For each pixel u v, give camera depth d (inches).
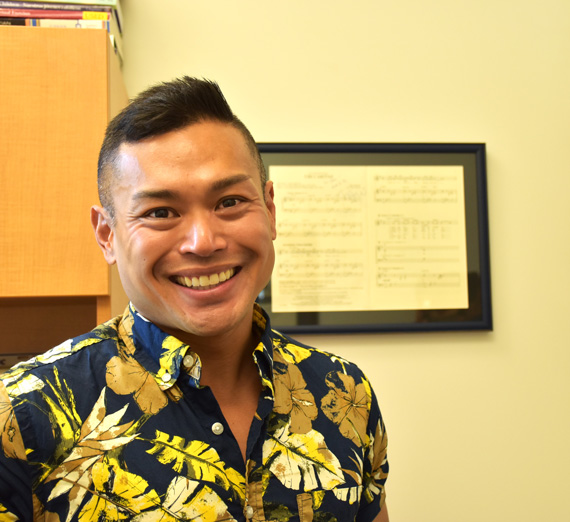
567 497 65.1
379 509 36.4
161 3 63.8
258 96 64.4
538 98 68.1
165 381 28.2
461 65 67.2
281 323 62.7
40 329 60.3
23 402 26.0
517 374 65.6
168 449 27.2
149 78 62.9
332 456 31.3
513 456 64.8
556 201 67.5
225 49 64.3
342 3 66.1
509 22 68.2
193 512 26.5
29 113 47.7
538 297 66.6
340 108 65.2
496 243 66.4
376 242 64.2
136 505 25.9
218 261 27.6
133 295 28.8
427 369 64.5
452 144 65.4
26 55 48.1
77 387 27.5
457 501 63.5
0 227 46.7
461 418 64.5
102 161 30.0
